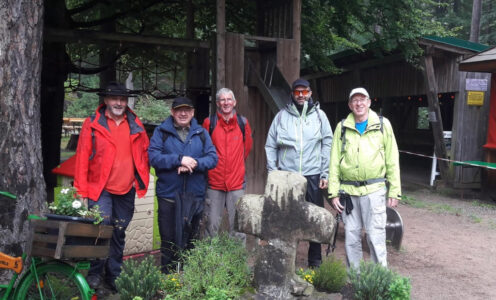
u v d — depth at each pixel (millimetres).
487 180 9484
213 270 3447
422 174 12953
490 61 8523
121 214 3805
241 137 4402
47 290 3270
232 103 4254
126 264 3396
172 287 3389
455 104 10297
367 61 12562
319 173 4293
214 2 11031
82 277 3006
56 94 9086
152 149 3785
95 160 3605
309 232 3479
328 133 4316
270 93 5844
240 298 3344
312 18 9828
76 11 10039
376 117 3871
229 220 4387
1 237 3555
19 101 3605
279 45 6461
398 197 3836
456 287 4461
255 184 6316
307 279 3746
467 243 6145
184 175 3846
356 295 3254
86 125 3615
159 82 24797
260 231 3527
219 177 4316
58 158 9203
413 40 10008
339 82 14914
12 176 3588
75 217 2959
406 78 11844
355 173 3861
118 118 3750
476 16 17469
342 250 5434
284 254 3482
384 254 3834
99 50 12359
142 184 3842
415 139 16062
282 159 4312
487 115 10312
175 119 3893
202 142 3938
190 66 11109
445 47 9969
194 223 3973
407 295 3150
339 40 10594
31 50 3672
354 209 3949
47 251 2875
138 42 7445
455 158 10266
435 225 7219
